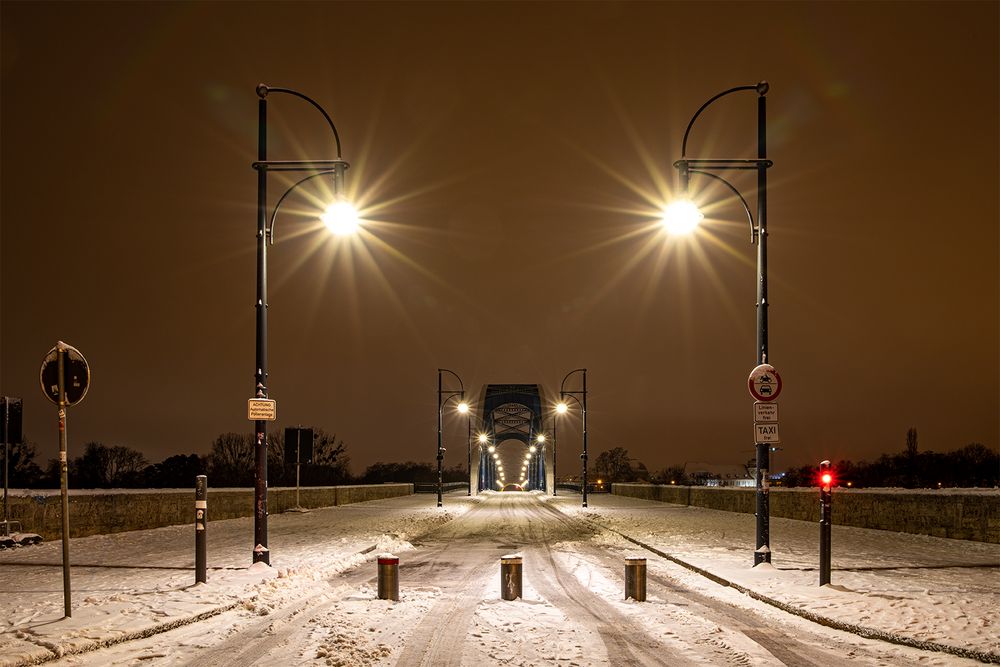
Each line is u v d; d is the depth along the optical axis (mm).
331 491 47625
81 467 65938
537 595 12430
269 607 11047
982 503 20875
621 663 7902
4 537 19375
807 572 14453
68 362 9961
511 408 124750
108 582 13266
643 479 145875
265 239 15906
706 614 10836
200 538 12820
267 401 15695
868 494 26516
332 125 16594
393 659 7949
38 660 7793
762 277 15430
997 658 7918
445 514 37656
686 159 16031
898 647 8695
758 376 15258
